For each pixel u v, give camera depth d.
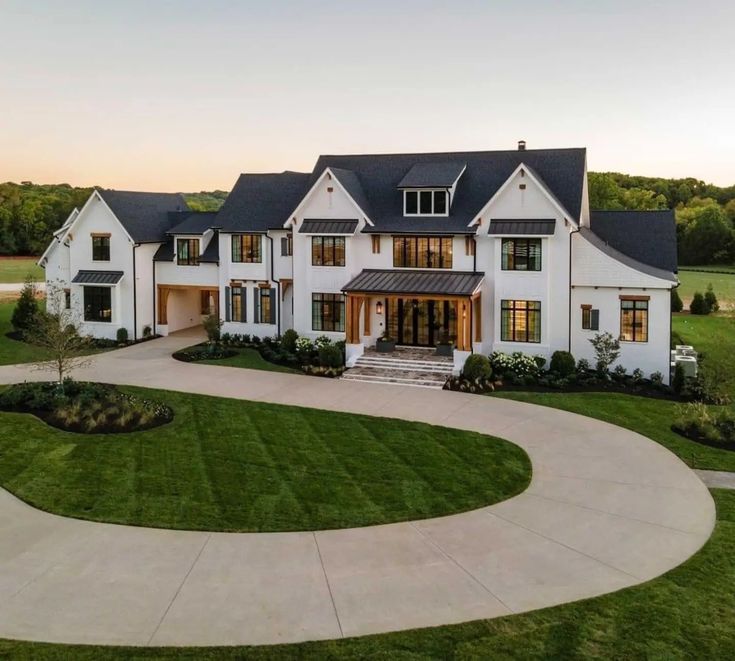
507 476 19.94
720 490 19.06
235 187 43.41
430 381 31.62
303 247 37.88
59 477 19.30
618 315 32.53
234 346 40.50
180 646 11.58
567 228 32.72
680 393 30.06
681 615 12.60
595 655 11.40
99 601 12.98
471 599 13.17
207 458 21.09
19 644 11.53
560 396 29.42
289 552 15.09
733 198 158.62
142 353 39.06
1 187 138.12
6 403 26.39
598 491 18.89
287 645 11.64
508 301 34.09
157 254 44.38
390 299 37.59
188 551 15.07
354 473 20.03
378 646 11.63
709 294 59.66
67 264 44.59
